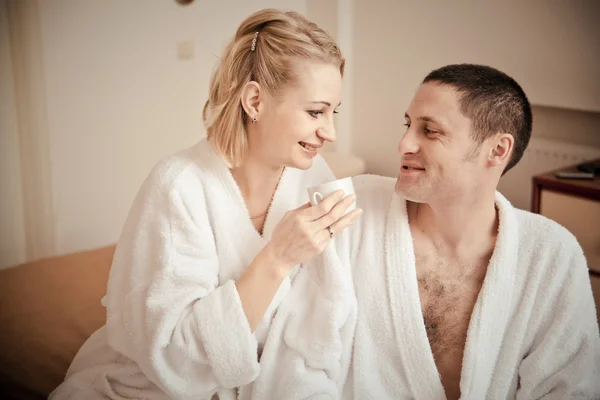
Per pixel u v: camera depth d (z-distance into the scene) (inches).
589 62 101.2
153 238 50.4
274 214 53.3
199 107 130.8
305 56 47.7
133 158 124.9
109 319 52.2
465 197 46.5
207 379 48.3
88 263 81.9
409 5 126.2
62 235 120.1
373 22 133.3
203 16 126.3
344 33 137.4
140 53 120.7
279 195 53.4
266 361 49.8
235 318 46.5
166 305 47.9
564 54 104.1
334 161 115.6
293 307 50.9
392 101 133.9
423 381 48.3
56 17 110.7
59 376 61.2
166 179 50.7
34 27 108.9
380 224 50.4
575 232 88.3
